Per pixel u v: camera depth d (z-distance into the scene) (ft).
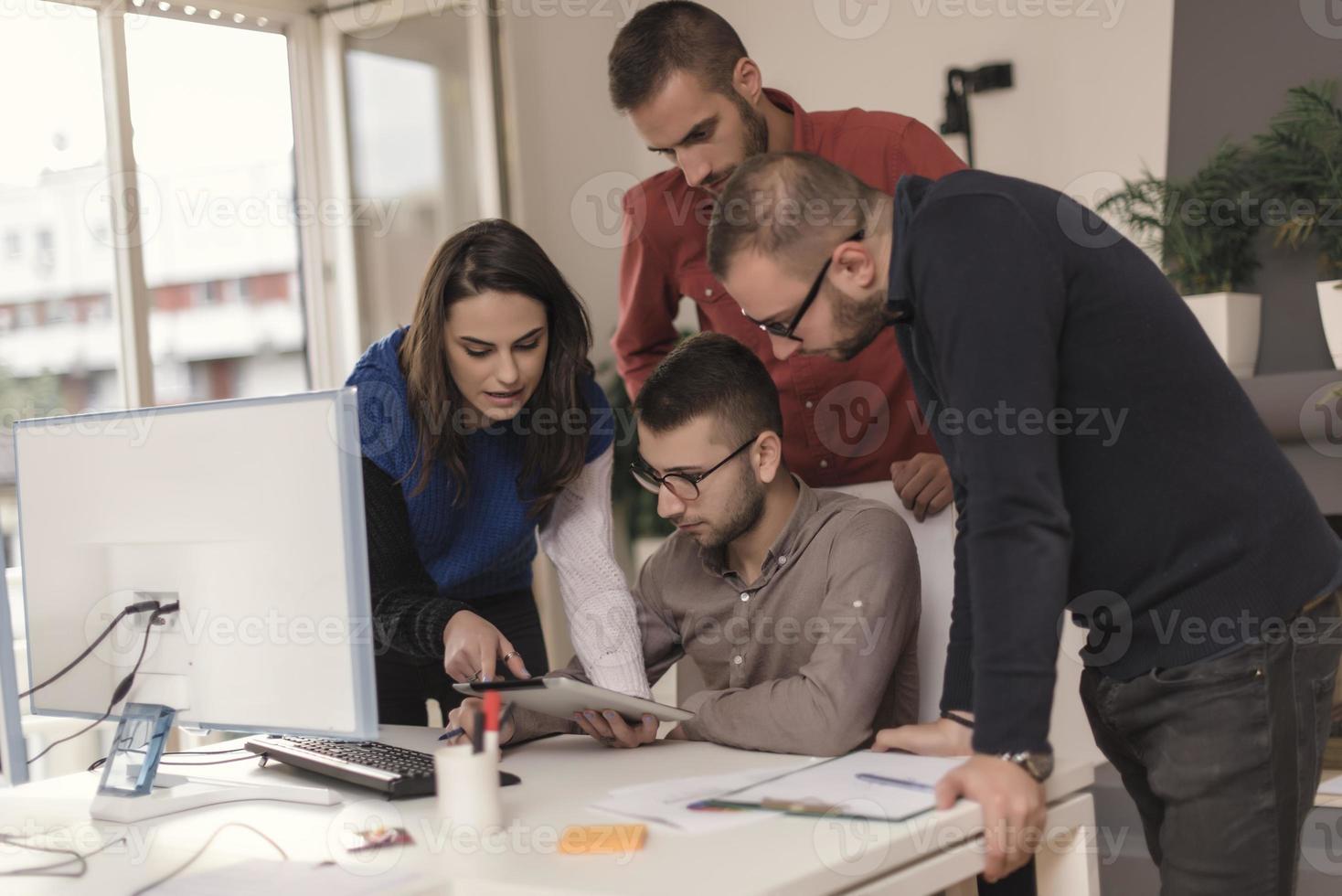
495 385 5.85
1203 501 4.42
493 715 4.21
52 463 5.15
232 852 4.17
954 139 12.90
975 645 4.08
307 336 13.64
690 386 5.64
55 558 5.18
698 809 4.17
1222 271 10.79
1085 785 4.37
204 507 4.70
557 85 14.83
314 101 13.57
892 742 4.78
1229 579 4.46
